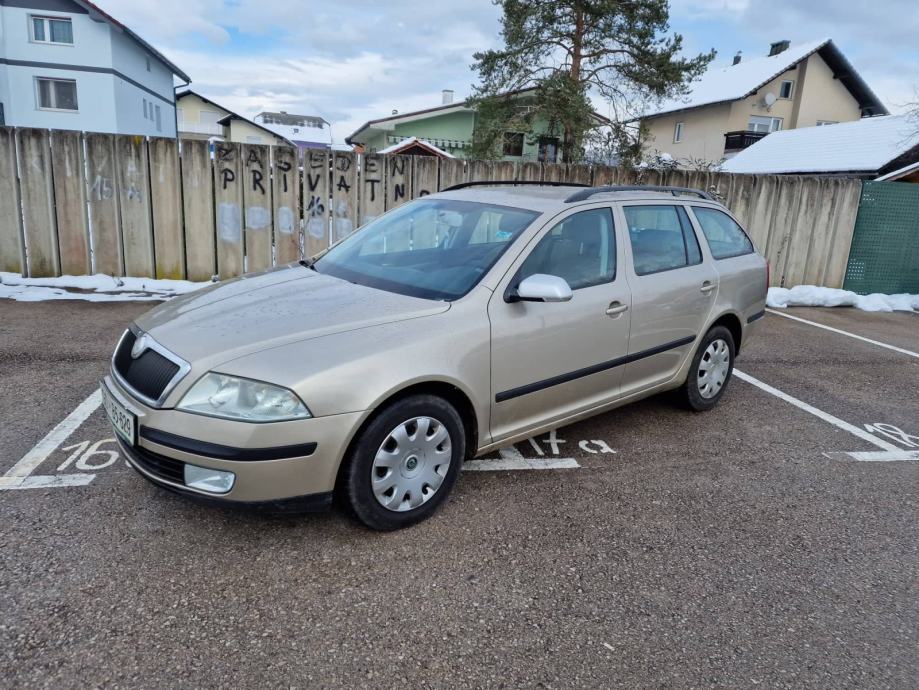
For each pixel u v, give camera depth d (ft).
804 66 104.68
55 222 25.81
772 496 12.26
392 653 7.64
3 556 8.89
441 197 14.10
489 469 12.61
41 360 17.11
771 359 22.34
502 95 55.26
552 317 11.41
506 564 9.52
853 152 68.28
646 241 13.80
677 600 8.98
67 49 79.15
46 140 24.94
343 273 12.26
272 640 7.71
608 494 11.89
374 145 103.50
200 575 8.80
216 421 8.43
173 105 109.40
